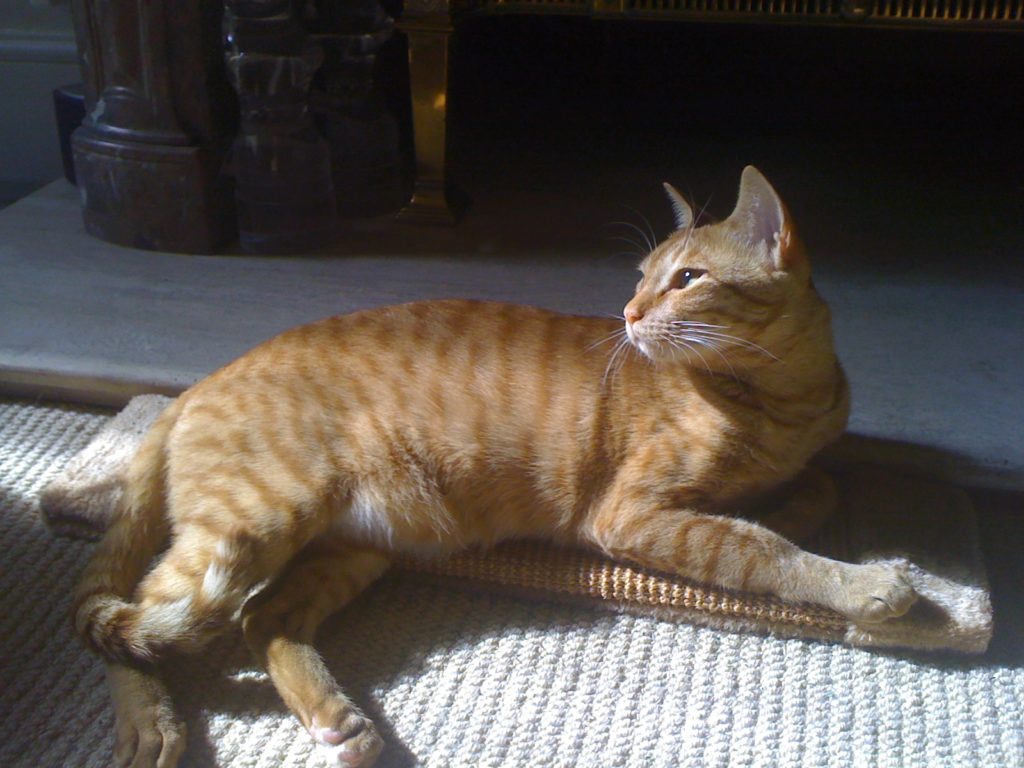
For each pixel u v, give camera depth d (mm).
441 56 1042
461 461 668
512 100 1496
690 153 1338
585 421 667
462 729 591
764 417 662
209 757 573
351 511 659
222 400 668
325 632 657
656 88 1474
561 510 683
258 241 1045
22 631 651
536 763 571
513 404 668
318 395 663
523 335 689
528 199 1194
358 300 956
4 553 713
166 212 1029
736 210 645
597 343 688
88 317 926
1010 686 620
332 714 567
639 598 666
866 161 1306
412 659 638
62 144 1189
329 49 1088
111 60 991
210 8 990
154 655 595
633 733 590
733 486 676
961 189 1223
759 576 641
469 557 694
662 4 1049
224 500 635
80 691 611
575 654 644
